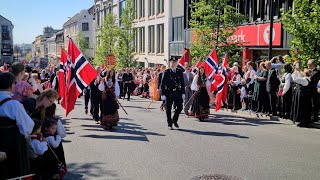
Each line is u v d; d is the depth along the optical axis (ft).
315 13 38.11
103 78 36.91
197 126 37.76
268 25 69.31
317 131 34.65
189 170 23.22
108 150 28.43
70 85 35.14
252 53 75.77
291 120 39.32
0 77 15.84
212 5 64.03
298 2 39.60
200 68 41.22
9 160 15.62
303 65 39.55
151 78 81.66
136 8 149.89
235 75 48.55
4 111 15.47
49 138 19.80
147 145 29.81
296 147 28.58
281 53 67.97
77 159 26.03
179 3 109.70
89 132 35.47
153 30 133.90
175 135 33.50
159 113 49.62
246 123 39.29
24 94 20.94
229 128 36.45
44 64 356.38
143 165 24.44
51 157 19.45
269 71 42.22
